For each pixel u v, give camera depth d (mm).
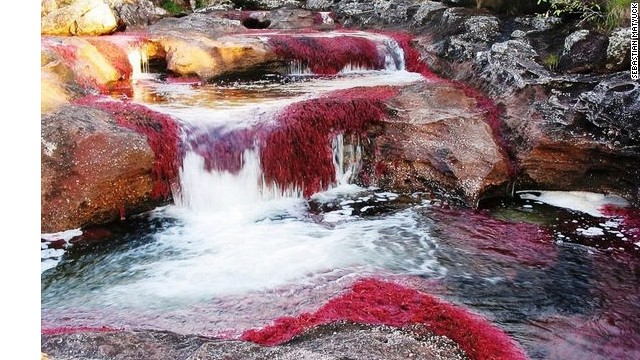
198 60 10188
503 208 7027
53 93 7273
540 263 5594
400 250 5809
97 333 3812
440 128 7539
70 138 6199
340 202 7297
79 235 6094
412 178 7535
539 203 7203
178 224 6496
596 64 8086
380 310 4633
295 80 10492
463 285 5121
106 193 6285
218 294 4922
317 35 11930
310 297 4844
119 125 6715
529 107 7859
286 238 6117
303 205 7211
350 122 7758
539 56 8992
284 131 7430
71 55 8820
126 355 3580
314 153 7605
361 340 3854
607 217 6734
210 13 15195
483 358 4031
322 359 3396
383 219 6684
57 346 3639
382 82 10008
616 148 6969
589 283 5223
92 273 5355
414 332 4211
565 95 7773
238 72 10492
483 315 4633
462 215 6797
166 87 9586
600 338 4398
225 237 6164
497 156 7246
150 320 4531
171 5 15602
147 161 6520
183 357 3555
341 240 6059
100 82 9000
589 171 7344
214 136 7145
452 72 10109
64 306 4766
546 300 4922
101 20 10805
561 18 9766
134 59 10312
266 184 7398
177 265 5500
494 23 10562
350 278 5191
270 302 4777
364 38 11625
